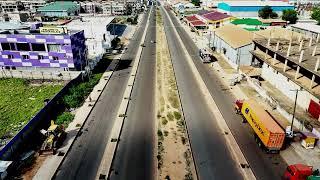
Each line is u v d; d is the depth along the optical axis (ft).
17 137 115.44
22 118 143.74
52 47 201.05
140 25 466.29
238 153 115.44
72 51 201.16
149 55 272.72
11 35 198.70
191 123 139.44
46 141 115.75
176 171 104.12
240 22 361.51
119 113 149.48
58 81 196.65
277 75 178.91
